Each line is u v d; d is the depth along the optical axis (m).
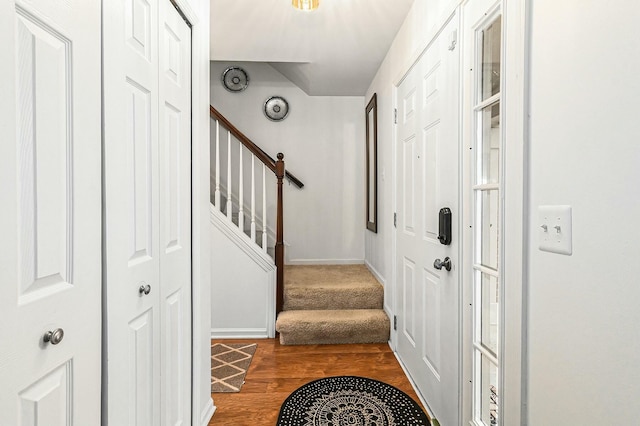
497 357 1.34
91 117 0.93
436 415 1.89
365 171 4.29
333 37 2.78
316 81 3.77
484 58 1.44
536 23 0.96
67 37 0.84
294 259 4.35
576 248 0.81
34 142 0.75
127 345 1.11
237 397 2.12
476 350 1.50
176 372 1.52
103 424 1.00
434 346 1.93
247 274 3.07
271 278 3.08
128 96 1.13
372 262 3.86
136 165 1.17
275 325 3.08
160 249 1.36
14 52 0.70
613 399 0.71
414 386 2.26
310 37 2.79
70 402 0.85
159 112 1.34
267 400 2.09
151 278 1.28
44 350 0.77
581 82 0.80
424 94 2.08
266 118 4.29
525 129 1.00
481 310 1.48
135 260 1.18
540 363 0.95
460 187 1.58
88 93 0.91
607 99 0.72
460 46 1.56
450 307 1.71
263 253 3.08
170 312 1.46
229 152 3.13
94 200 0.94
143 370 1.23
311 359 2.64
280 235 3.11
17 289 0.70
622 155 0.69
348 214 4.38
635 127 0.66
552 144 0.90
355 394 2.16
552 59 0.89
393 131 2.80
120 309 1.07
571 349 0.83
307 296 3.17
